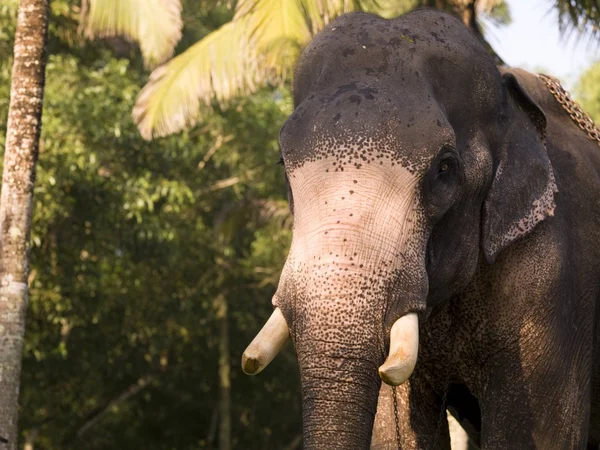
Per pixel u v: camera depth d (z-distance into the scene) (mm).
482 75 4859
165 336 22734
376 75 4625
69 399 22484
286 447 27375
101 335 21797
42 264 18391
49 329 20375
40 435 23219
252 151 21875
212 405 25938
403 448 5398
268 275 24109
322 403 4105
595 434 6215
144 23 12547
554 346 5137
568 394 5215
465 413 5824
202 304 23297
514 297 5090
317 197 4332
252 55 12734
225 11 22375
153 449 26031
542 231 5133
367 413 4133
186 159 20484
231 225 21141
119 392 24844
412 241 4379
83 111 17344
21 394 21266
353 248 4238
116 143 18656
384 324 4238
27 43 9820
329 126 4422
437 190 4523
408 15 4988
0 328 9523
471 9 11453
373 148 4383
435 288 4754
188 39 21953
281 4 12031
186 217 22016
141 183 18234
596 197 5586
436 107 4559
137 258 20953
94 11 12656
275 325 4324
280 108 21906
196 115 13508
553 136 5641
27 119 9773
